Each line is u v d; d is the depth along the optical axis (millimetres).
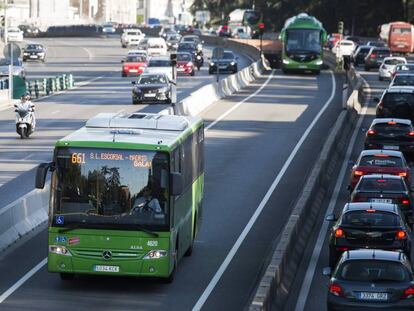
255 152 98625
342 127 108562
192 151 56406
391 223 52719
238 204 72812
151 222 48719
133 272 48781
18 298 47188
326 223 67125
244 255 57656
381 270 41594
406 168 73250
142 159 48969
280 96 160250
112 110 135000
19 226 60781
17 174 82000
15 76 152750
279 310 44969
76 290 49094
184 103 125812
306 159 94625
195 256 57219
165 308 46250
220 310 46062
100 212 48750
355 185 72438
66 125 117625
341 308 41281
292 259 54406
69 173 49031
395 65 185375
